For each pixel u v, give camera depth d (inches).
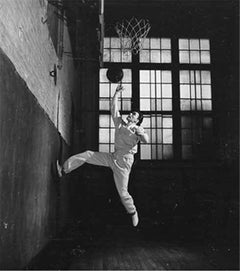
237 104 449.4
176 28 467.2
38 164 182.2
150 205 422.0
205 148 450.6
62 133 299.7
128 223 401.4
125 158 170.7
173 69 465.4
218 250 240.2
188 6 445.7
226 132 447.8
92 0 346.3
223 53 464.1
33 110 165.9
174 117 456.4
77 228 339.9
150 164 436.5
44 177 203.6
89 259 203.6
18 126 134.6
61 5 254.7
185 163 440.5
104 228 356.8
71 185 377.7
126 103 458.9
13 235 130.0
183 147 451.2
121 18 461.1
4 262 118.0
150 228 363.9
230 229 342.0
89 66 458.9
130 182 428.5
